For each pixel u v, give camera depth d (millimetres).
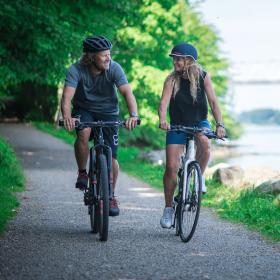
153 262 11555
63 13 31953
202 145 13641
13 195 20125
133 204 19516
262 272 10992
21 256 11836
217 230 14977
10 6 28281
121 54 50688
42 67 31578
